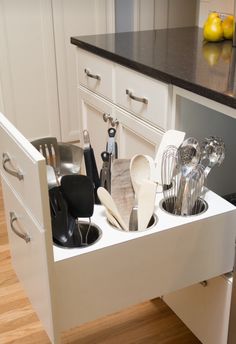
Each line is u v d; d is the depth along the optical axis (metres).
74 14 2.81
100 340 1.56
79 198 1.06
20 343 1.56
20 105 2.90
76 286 1.01
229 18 2.02
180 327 1.62
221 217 1.16
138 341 1.56
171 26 3.09
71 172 1.29
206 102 1.35
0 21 2.65
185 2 3.07
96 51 1.90
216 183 1.69
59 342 1.05
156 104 1.58
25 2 2.66
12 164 1.04
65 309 1.02
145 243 1.06
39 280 1.06
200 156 1.24
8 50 2.74
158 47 1.89
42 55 2.83
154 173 1.25
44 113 2.99
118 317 1.66
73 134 3.13
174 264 1.15
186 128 1.55
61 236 1.04
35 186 0.91
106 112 1.96
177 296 1.48
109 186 1.22
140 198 1.11
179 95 1.47
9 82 2.82
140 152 1.78
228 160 1.68
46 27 2.77
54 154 1.29
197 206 1.22
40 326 1.63
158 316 1.66
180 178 1.19
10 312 1.69
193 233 1.13
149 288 1.14
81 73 2.12
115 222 1.09
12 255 1.33
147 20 3.00
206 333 1.39
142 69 1.59
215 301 1.31
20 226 1.12
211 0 2.25
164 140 1.30
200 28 2.38
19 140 0.95
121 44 1.95
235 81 1.38
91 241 1.10
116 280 1.07
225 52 1.82
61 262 0.97
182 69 1.52
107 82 1.89
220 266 1.24
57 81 2.94
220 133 1.62
